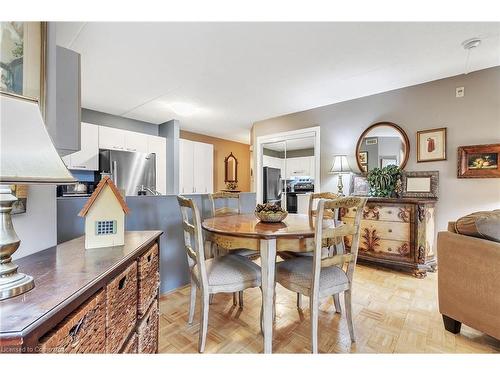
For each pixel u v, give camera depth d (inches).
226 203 109.2
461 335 61.7
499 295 52.4
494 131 99.4
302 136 157.8
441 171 110.4
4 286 22.1
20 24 33.2
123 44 82.1
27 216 36.1
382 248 109.5
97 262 32.0
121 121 168.4
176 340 59.9
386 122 124.8
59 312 20.9
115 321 31.0
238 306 78.1
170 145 179.5
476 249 56.6
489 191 100.0
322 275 57.3
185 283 92.3
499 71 98.7
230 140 250.7
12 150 21.4
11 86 31.8
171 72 103.3
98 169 144.2
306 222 70.3
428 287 92.4
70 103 49.5
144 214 80.4
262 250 54.0
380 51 87.9
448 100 109.2
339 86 119.1
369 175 123.6
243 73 104.5
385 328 65.1
